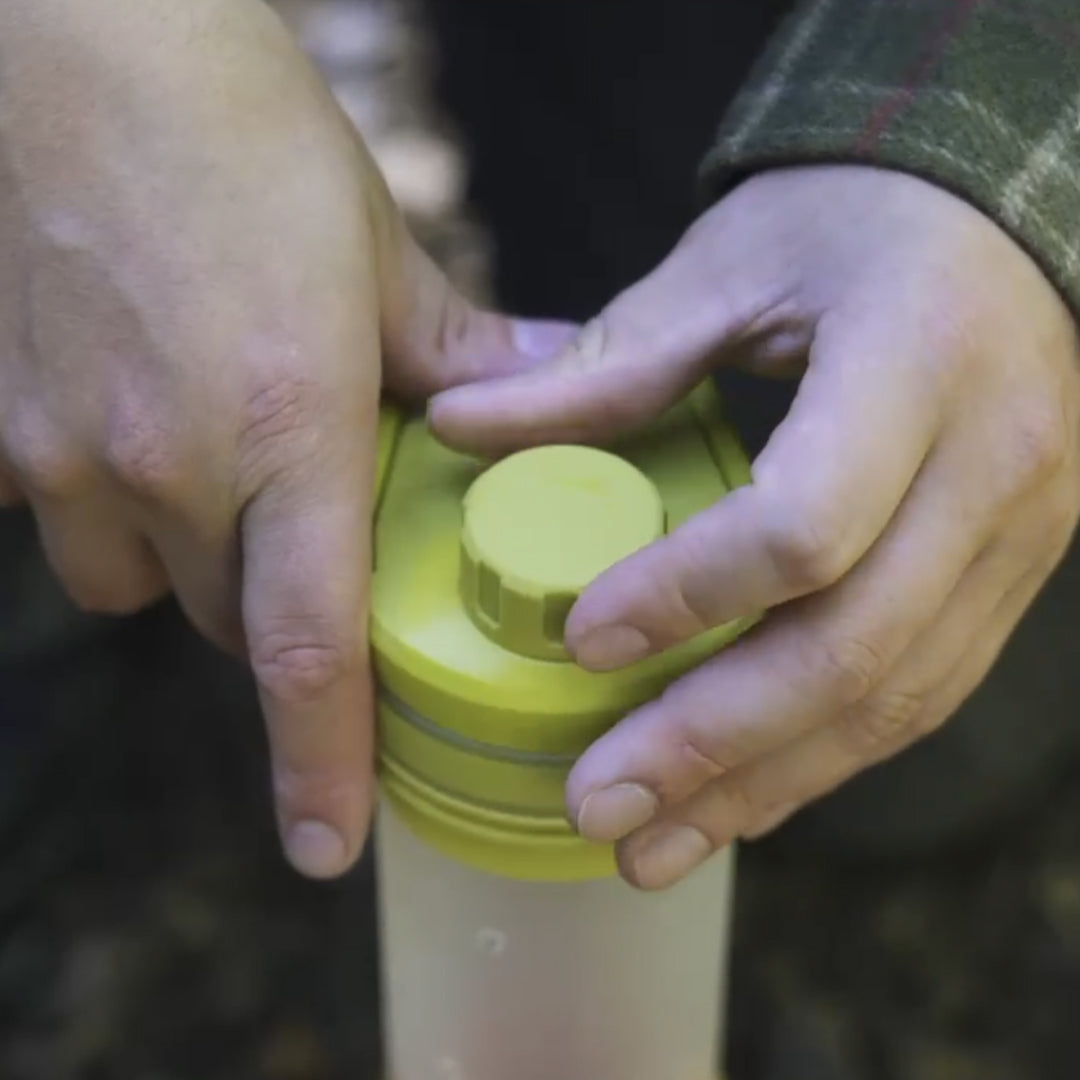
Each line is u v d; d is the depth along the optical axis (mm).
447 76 1054
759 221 551
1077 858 1183
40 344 538
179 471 526
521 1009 626
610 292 1018
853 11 575
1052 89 539
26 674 1158
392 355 586
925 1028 1105
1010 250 520
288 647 520
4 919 1130
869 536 471
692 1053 674
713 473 539
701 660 493
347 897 1141
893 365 487
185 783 1193
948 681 571
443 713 490
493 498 492
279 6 1386
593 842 514
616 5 899
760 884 1173
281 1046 1092
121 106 518
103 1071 1079
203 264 517
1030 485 519
